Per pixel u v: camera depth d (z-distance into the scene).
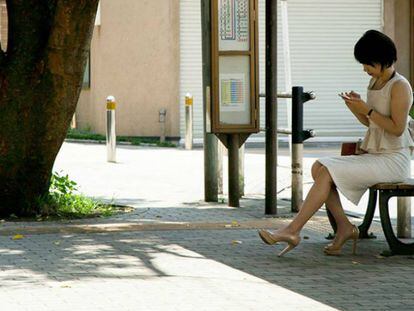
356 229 11.60
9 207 14.27
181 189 18.47
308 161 23.73
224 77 15.36
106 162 23.78
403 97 11.40
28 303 8.95
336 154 26.09
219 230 13.40
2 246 11.96
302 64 32.53
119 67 32.59
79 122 35.06
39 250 11.70
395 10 33.16
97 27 33.22
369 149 11.63
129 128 32.38
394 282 10.05
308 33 32.53
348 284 9.93
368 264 11.03
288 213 15.08
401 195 11.47
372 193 12.66
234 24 15.33
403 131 11.43
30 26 13.76
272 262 11.09
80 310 8.70
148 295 9.32
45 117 13.88
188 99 28.20
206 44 15.80
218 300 9.13
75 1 13.34
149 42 31.91
